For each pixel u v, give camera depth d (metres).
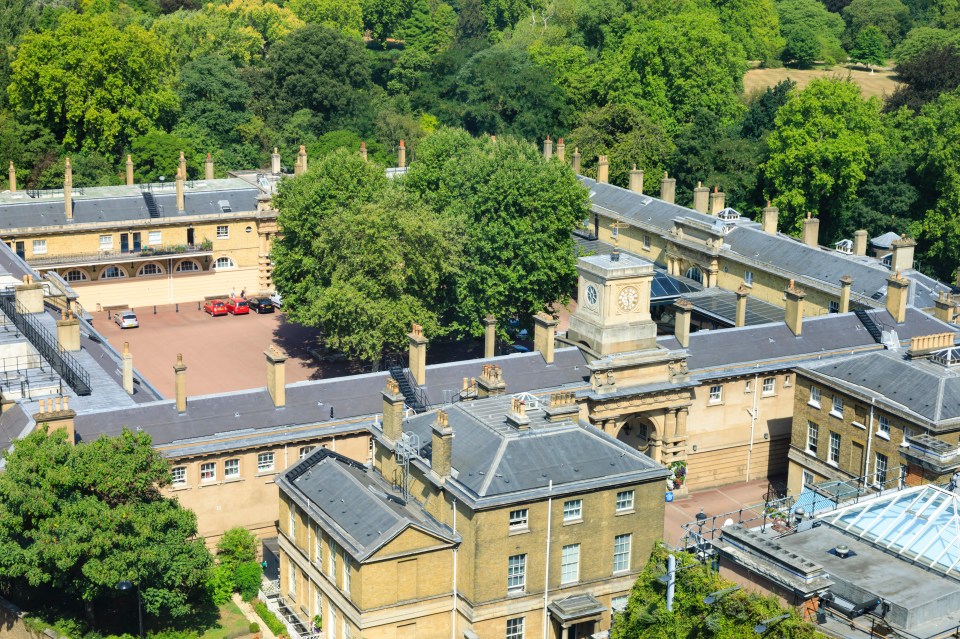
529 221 176.00
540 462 114.62
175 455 125.81
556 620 114.81
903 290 164.50
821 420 143.25
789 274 187.88
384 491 120.56
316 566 117.25
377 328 163.50
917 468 119.69
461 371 143.00
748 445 157.12
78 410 128.62
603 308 146.12
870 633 87.94
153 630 115.31
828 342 161.12
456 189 182.25
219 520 130.25
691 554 95.12
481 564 110.94
